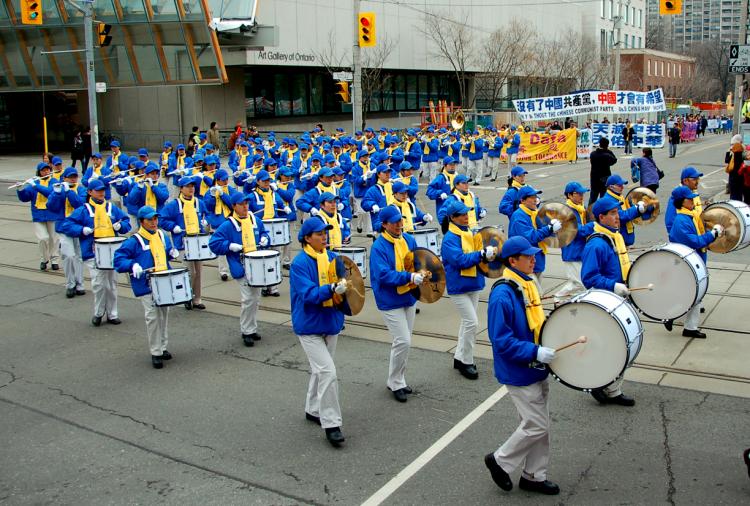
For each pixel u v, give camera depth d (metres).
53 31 38.28
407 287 8.89
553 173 33.09
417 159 29.20
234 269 11.12
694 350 10.16
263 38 40.56
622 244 9.58
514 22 57.91
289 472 7.27
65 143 49.94
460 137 33.88
